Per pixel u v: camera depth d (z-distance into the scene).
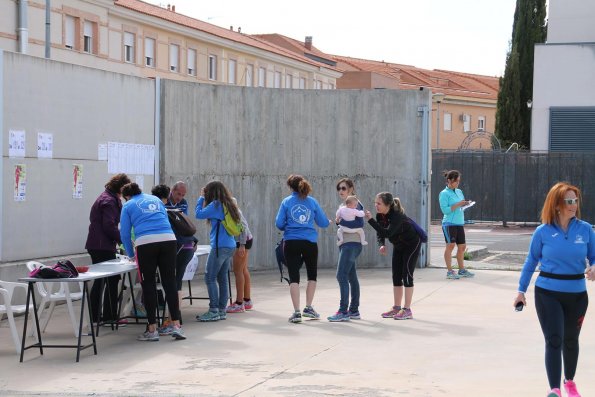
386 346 9.93
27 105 12.60
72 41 39.38
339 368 8.83
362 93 17.66
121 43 43.53
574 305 7.34
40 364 9.29
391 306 12.89
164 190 11.28
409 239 11.65
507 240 26.88
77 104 13.85
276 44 70.25
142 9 45.78
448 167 33.44
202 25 52.78
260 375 8.55
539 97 39.91
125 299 12.17
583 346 9.86
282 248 12.41
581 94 39.34
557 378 7.23
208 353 9.67
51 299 10.88
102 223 11.51
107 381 8.43
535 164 32.41
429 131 17.61
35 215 12.83
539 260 7.54
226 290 11.94
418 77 80.19
